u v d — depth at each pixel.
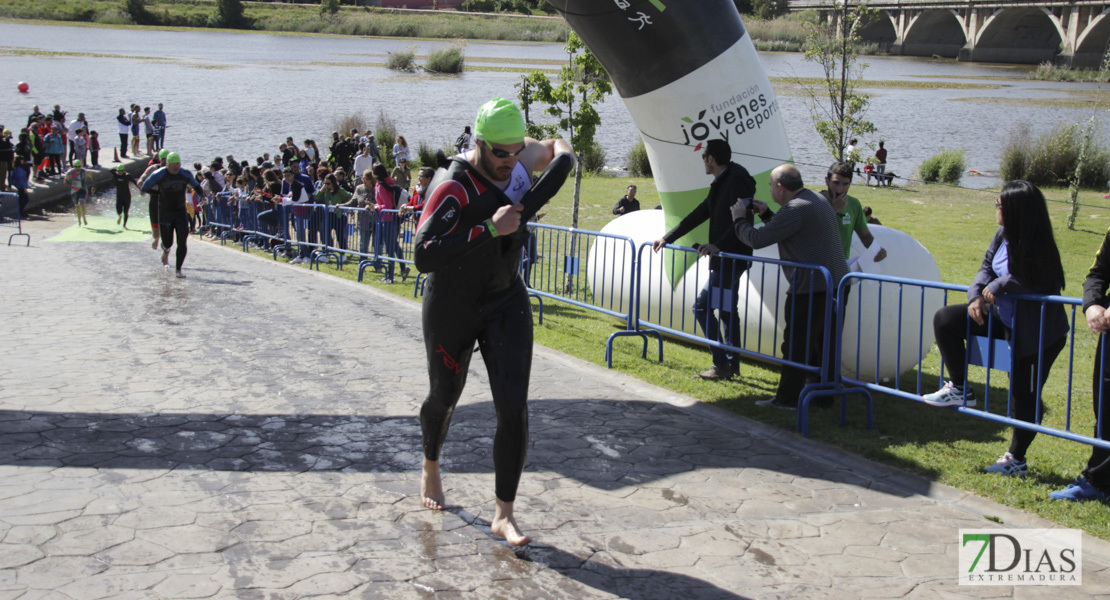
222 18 117.44
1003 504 4.11
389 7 136.50
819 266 5.21
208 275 10.52
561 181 3.42
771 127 7.03
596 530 3.75
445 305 3.44
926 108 46.09
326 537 3.58
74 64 58.44
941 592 3.29
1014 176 25.00
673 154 7.03
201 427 4.86
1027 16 87.00
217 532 3.57
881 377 6.40
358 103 43.50
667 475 4.42
